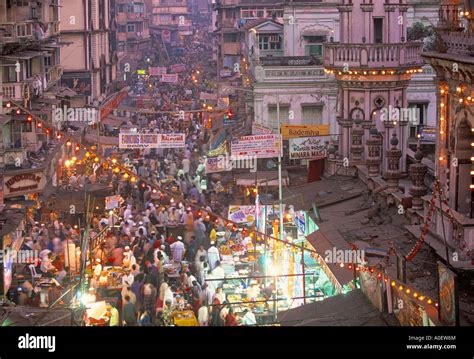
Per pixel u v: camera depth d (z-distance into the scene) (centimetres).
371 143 3070
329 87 4756
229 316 2406
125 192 4341
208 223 3688
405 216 2638
